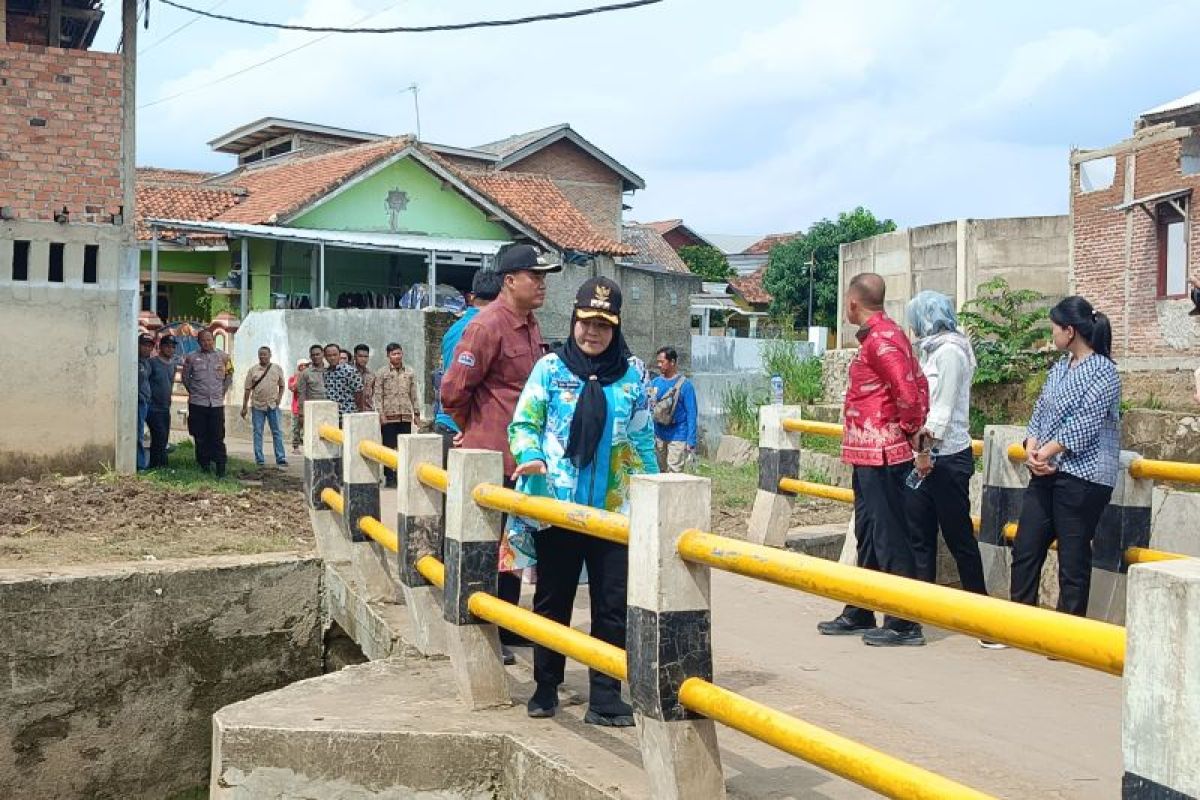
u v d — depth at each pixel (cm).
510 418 612
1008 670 628
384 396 1575
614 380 507
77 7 1412
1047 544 650
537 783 460
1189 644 229
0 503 1188
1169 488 923
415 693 561
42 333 1332
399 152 2677
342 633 892
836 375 1961
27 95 1323
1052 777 460
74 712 823
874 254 2289
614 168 3838
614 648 416
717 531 1092
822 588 321
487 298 722
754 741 501
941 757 484
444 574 548
